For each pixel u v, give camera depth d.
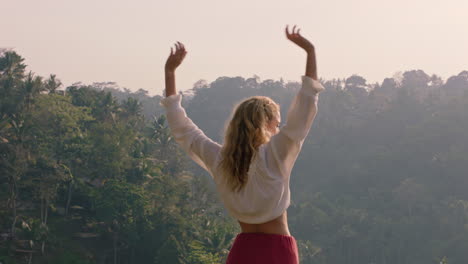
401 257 138.25
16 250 71.12
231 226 69.12
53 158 85.06
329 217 153.75
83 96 114.06
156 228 78.00
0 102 87.75
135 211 75.88
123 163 86.25
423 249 137.75
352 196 184.88
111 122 105.62
